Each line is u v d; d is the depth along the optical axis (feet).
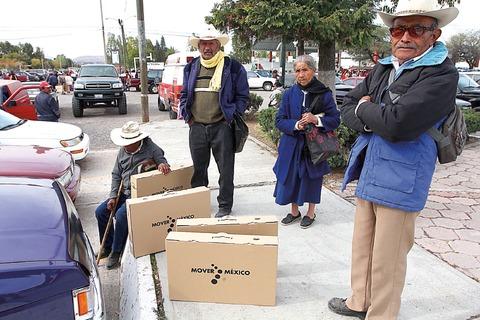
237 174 19.58
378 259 7.48
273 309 8.97
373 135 7.37
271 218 9.86
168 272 9.04
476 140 29.40
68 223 7.57
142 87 39.75
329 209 14.80
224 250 8.81
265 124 26.37
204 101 12.95
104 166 23.79
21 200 8.07
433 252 11.75
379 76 7.48
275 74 100.99
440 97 6.43
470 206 15.56
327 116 12.10
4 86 26.73
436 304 9.15
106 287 11.45
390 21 7.16
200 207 11.45
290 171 12.60
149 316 8.66
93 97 46.09
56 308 5.98
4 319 5.71
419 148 6.88
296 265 10.88
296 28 19.10
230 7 21.29
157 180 12.56
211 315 8.77
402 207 6.97
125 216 11.82
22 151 14.83
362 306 8.37
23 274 5.83
